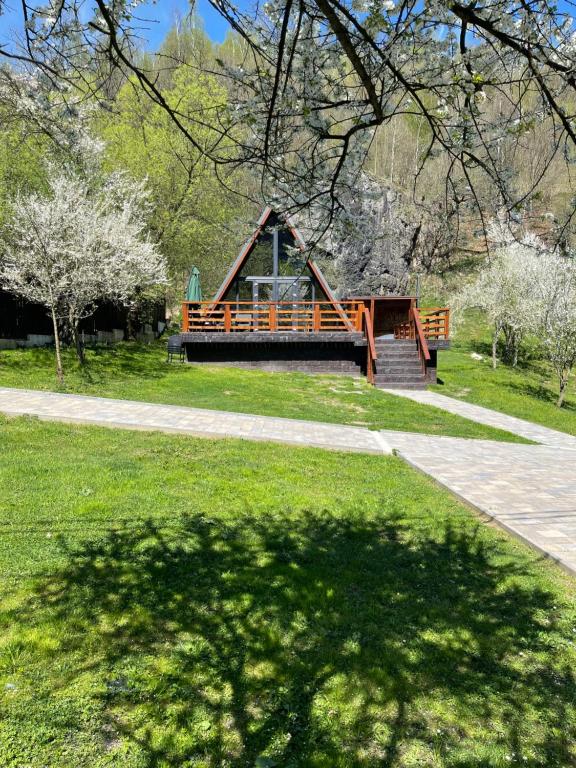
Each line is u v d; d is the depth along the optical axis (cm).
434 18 263
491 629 413
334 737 296
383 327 2523
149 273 2011
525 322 2383
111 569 472
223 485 732
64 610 401
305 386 1783
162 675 339
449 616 430
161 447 913
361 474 866
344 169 356
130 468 776
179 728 296
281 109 308
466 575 510
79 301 1692
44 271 1505
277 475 812
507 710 324
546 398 2098
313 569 499
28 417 1040
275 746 288
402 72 285
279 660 361
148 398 1389
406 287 2227
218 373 1853
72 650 357
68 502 621
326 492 748
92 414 1127
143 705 311
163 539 542
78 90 346
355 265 2730
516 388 2170
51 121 406
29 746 277
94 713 303
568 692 343
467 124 303
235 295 2259
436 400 1781
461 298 2864
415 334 2125
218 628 395
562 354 1991
